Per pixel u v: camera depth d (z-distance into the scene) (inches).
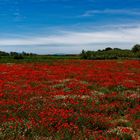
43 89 986.1
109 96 861.2
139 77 1398.9
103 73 1562.5
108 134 489.7
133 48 4333.2
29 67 1918.1
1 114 600.7
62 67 1943.9
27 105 706.8
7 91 920.3
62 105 711.1
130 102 788.6
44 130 490.6
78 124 543.5
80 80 1255.5
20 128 485.7
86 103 756.6
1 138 432.8
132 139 471.5
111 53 4116.6
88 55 3646.7
